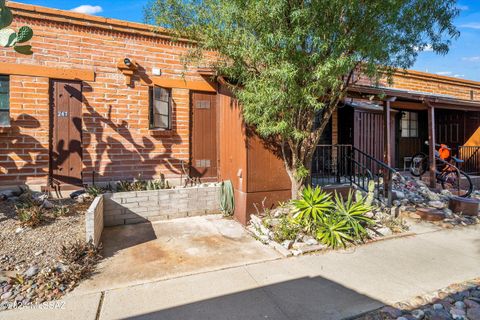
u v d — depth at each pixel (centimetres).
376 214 498
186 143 597
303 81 378
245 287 286
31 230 367
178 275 310
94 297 267
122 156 548
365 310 248
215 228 467
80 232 377
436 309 250
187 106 596
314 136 462
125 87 548
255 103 397
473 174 870
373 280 300
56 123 509
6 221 384
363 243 403
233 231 454
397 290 281
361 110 790
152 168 570
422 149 994
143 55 560
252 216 473
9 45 304
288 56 359
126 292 276
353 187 590
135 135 557
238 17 364
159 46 572
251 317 238
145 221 497
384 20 362
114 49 539
